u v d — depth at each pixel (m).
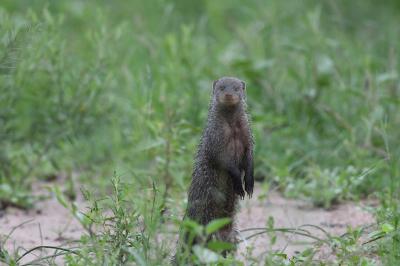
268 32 15.55
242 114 8.94
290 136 12.59
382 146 11.99
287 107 13.27
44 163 12.39
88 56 13.12
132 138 12.18
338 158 11.90
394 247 7.81
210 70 14.20
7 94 11.34
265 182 11.11
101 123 12.59
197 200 8.88
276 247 9.01
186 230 7.91
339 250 8.45
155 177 10.62
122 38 14.23
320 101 13.46
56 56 11.91
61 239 9.41
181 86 13.52
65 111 12.12
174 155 11.20
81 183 11.89
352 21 18.70
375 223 8.90
